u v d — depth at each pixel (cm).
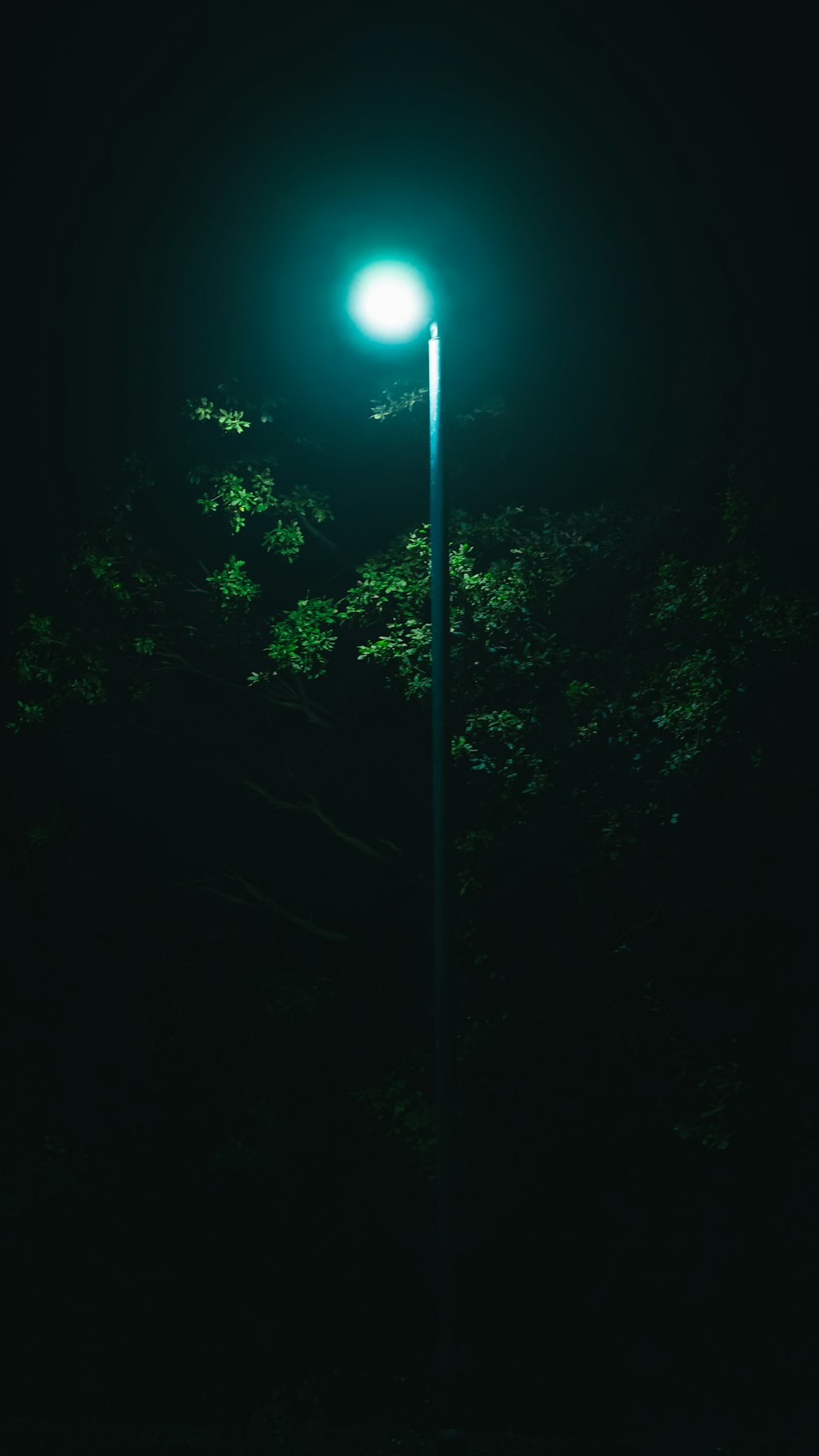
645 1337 1423
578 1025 1411
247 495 1559
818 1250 1364
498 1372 1400
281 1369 1516
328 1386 1397
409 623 1471
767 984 1369
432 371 1116
